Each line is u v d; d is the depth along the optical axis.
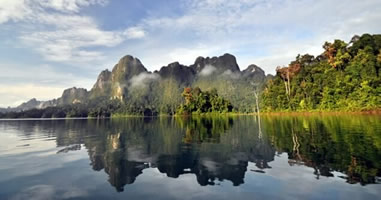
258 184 7.39
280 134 19.94
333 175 7.91
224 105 112.44
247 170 9.09
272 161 10.39
